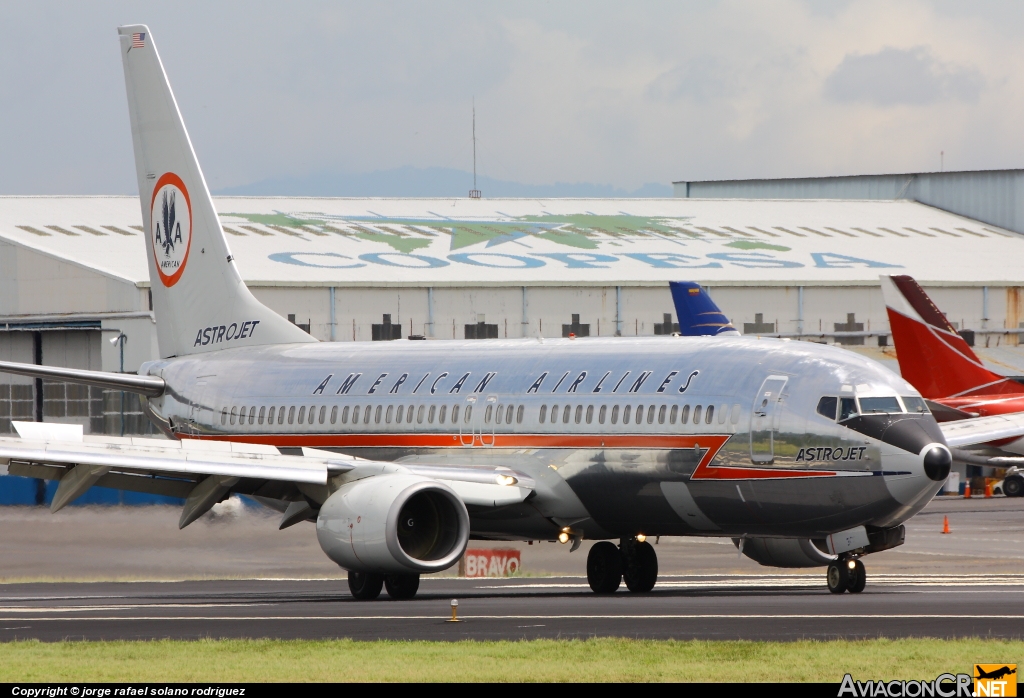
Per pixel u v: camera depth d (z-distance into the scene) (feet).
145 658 264.31
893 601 361.30
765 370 396.78
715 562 569.23
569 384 432.66
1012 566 530.68
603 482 417.69
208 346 554.87
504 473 425.69
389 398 478.18
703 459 396.57
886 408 378.12
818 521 382.83
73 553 596.29
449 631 301.22
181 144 556.51
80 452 387.34
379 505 391.86
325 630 306.35
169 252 565.94
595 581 437.99
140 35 561.84
